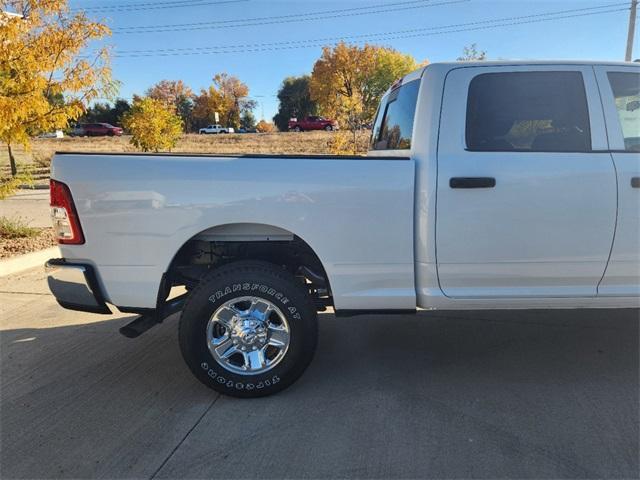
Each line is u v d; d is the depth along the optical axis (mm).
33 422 3072
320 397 3324
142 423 3049
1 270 6242
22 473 2600
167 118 19641
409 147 3475
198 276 3586
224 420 3066
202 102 82688
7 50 6809
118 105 71062
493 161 3170
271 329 3289
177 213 3121
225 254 3588
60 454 2754
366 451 2734
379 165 3145
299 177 3123
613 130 3275
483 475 2533
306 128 54719
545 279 3277
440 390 3404
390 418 3059
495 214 3168
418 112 3301
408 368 3746
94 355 4047
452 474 2541
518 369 3711
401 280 3252
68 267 3164
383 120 4418
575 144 3254
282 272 3250
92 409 3217
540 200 3164
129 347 4203
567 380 3525
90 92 7793
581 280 3293
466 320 4723
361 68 47562
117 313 5012
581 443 2787
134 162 3127
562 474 2537
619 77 3344
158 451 2770
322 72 50281
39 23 7223
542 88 3293
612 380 3518
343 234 3170
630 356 3906
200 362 3221
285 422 3033
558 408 3154
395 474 2549
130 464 2664
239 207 3123
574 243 3209
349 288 3250
